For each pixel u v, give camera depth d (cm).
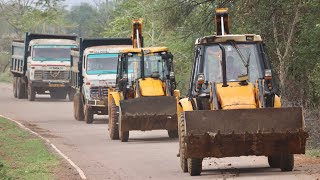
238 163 4622
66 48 11844
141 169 4450
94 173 4303
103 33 13450
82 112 8781
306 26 7088
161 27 8969
